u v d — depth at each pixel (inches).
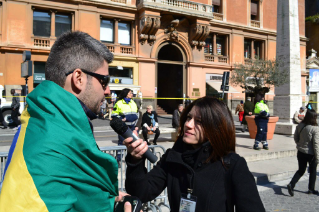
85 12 859.4
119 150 176.2
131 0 928.9
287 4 483.8
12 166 40.0
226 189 62.7
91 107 52.9
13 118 550.6
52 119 43.9
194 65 1045.2
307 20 1635.1
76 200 41.5
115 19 918.4
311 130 208.1
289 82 487.2
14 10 776.9
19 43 783.1
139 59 941.8
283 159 324.8
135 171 62.7
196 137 67.4
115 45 917.2
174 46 1022.4
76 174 42.2
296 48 492.4
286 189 235.3
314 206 196.1
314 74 1120.2
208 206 60.9
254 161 312.5
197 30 1001.5
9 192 37.9
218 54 1128.8
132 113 260.7
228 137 65.9
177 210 65.4
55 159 40.2
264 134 341.1
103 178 47.0
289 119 486.0
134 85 909.8
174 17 993.5
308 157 212.1
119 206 55.5
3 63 770.2
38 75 820.0
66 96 46.8
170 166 70.1
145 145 59.1
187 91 1036.5
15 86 767.7
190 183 63.9
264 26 1212.5
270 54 1230.3
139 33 946.7
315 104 1413.6
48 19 833.5
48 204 38.0
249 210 59.9
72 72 50.2
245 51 1197.1
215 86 1056.8
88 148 44.4
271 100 1209.4
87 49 51.4
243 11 1156.5
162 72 1183.6
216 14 1090.1
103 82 53.5
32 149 40.2
